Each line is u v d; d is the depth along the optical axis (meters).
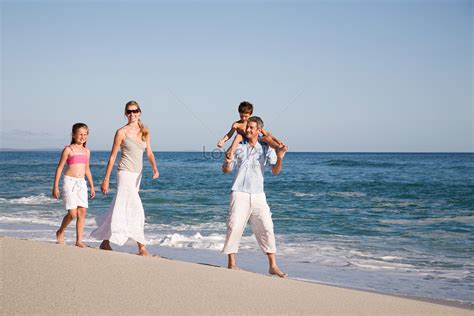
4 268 4.48
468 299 6.16
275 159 6.12
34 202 18.33
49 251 5.20
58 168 6.65
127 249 9.01
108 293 4.06
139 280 4.50
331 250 9.65
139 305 3.85
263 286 4.82
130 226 6.30
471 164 59.69
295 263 8.28
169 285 4.45
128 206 6.33
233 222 6.07
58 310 3.61
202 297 4.20
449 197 21.53
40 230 11.07
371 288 6.70
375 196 22.16
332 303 4.50
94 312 3.62
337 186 27.75
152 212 15.85
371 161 74.38
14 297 3.80
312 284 5.22
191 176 35.69
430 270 7.93
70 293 3.98
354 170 46.38
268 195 22.67
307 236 11.56
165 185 27.62
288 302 4.36
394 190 25.14
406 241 10.92
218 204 18.23
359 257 8.96
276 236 11.52
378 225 13.53
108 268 4.78
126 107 6.43
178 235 10.28
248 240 10.33
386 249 9.86
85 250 5.46
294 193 23.66
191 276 4.84
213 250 9.16
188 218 14.45
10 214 14.75
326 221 14.23
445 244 10.55
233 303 4.14
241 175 6.11
